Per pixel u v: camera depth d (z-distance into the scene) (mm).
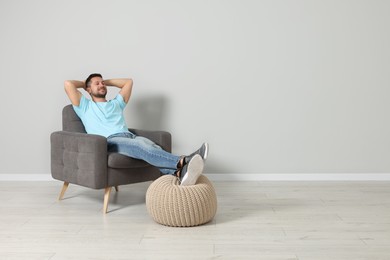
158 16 4562
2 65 4613
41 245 2684
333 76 4570
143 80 4609
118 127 3980
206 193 3055
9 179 4676
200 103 4609
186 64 4586
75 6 4574
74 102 3914
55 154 3787
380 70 4562
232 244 2676
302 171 4633
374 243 2678
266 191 4117
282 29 4551
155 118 4629
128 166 3512
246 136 4621
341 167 4629
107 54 4594
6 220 3223
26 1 4570
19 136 4664
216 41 4566
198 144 4637
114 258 2463
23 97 4637
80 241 2752
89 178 3400
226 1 4543
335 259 2428
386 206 3551
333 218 3217
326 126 4602
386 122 4590
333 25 4539
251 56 4570
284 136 4613
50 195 4023
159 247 2633
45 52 4605
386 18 4527
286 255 2490
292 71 4570
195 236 2832
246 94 4594
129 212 3441
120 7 4566
